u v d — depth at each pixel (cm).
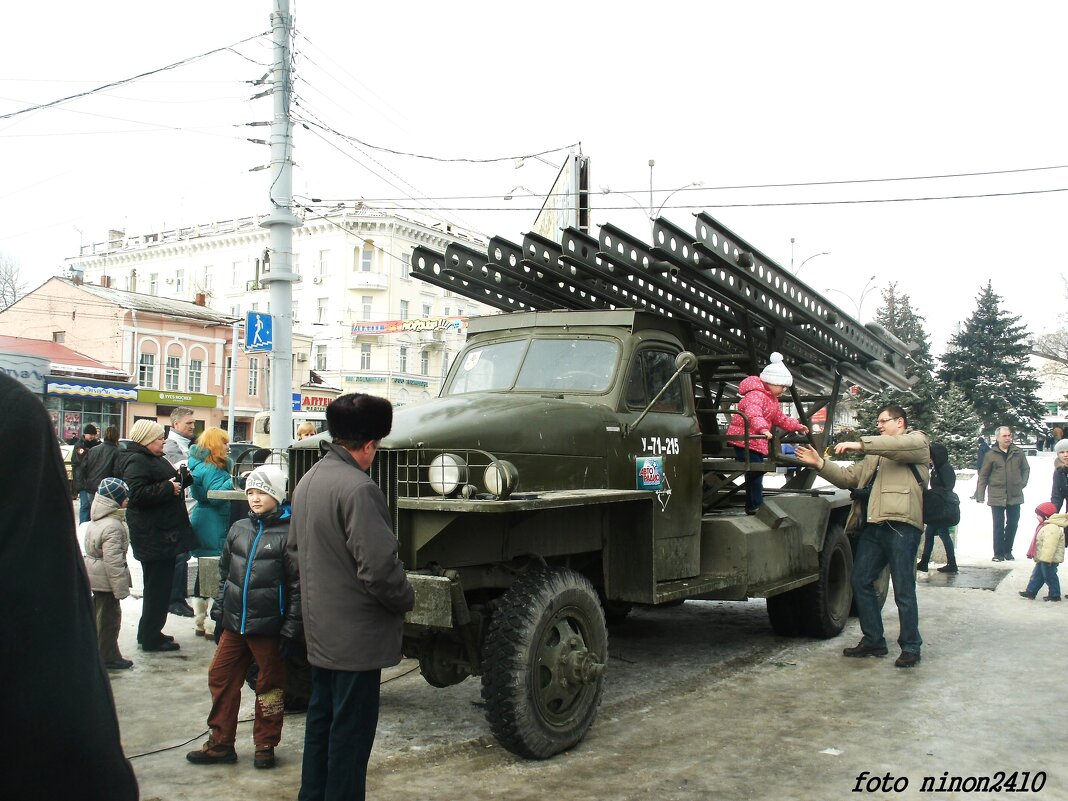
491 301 694
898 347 941
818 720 493
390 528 333
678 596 541
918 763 423
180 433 812
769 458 681
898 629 735
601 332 582
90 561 578
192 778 413
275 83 1086
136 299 3884
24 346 3347
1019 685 560
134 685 558
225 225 5341
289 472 455
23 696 126
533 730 423
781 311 709
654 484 545
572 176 1453
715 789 393
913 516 622
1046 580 850
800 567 686
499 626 425
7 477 128
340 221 4781
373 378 4803
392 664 332
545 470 482
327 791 324
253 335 1031
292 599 419
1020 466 1105
